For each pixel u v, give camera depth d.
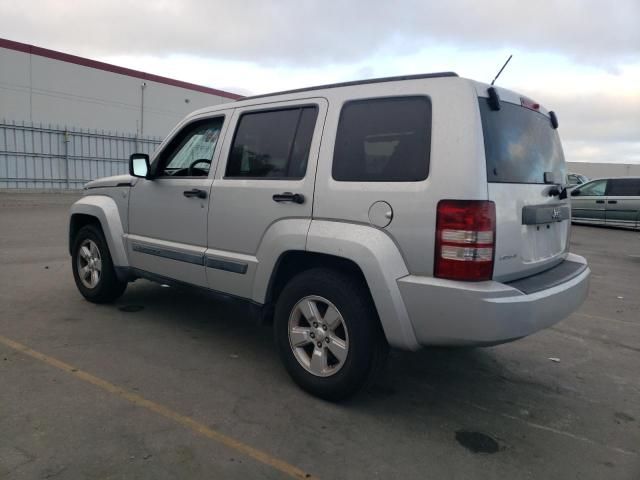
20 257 8.26
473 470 2.91
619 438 3.35
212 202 4.27
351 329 3.39
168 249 4.67
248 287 4.03
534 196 3.54
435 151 3.11
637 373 4.49
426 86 3.26
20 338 4.55
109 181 5.38
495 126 3.27
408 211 3.15
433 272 3.09
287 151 3.86
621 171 44.34
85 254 5.66
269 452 2.97
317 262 3.75
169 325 5.10
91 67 27.31
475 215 2.97
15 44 24.17
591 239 14.34
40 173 22.36
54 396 3.48
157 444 2.97
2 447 2.85
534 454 3.11
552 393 4.01
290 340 3.76
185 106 32.53
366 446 3.09
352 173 3.44
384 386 3.98
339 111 3.60
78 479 2.61
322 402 3.61
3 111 24.06
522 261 3.41
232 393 3.69
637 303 7.04
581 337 5.43
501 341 3.04
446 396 3.87
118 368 4.00
